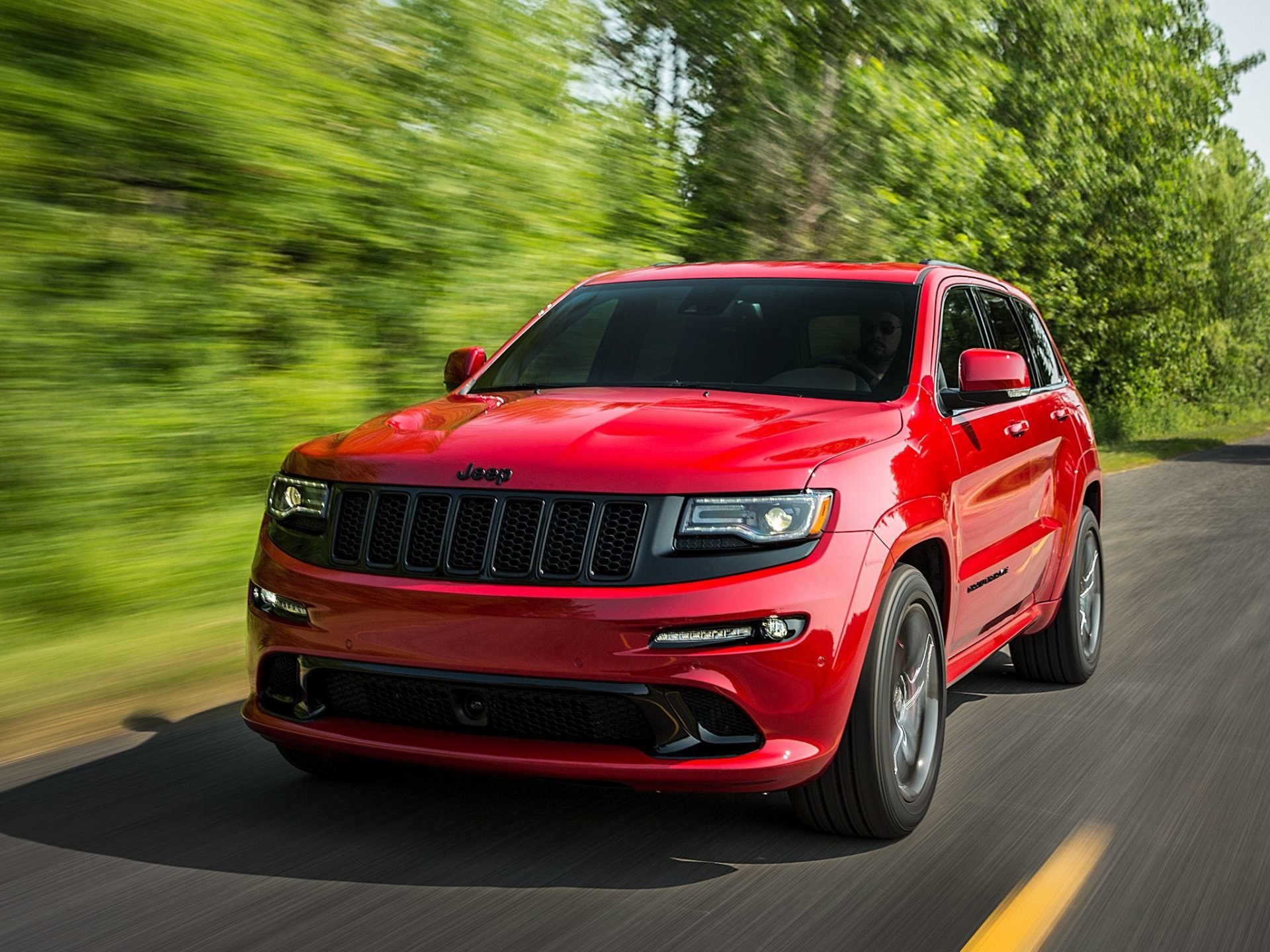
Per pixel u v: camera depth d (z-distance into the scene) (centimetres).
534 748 344
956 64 1602
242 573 723
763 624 337
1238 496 1588
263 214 754
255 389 755
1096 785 436
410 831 377
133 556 679
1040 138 2288
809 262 532
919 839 379
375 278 824
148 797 406
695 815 395
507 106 910
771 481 349
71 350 672
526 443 368
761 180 1365
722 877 344
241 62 737
